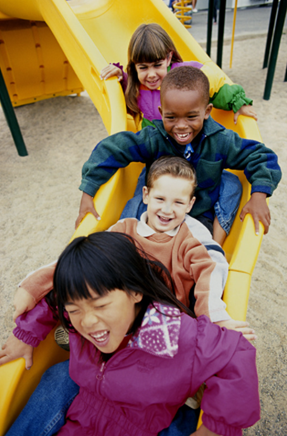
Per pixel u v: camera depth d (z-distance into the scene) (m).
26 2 2.40
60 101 4.09
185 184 1.07
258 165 1.20
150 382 0.76
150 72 1.62
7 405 0.85
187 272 1.04
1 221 2.36
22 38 3.24
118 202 1.40
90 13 2.55
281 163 2.58
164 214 1.08
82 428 0.83
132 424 0.80
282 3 3.01
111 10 2.53
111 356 0.82
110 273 0.68
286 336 1.51
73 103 4.03
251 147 1.24
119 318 0.71
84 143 3.20
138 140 1.30
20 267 2.00
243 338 0.78
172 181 1.07
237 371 0.71
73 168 2.84
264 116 3.25
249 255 1.06
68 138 3.30
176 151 1.29
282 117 3.21
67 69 3.72
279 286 1.74
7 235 2.24
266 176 1.18
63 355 1.10
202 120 1.16
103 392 0.81
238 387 0.69
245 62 4.61
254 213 1.14
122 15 2.47
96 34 2.48
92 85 1.97
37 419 0.85
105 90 1.75
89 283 0.66
